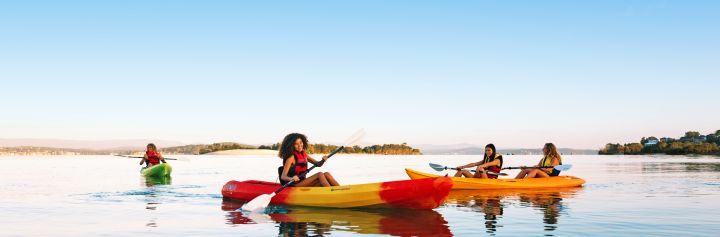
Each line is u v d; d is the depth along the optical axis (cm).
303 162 884
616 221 654
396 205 779
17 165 2978
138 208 798
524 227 609
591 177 1669
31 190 1123
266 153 12525
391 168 2786
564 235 554
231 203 870
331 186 848
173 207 812
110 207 813
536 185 1201
